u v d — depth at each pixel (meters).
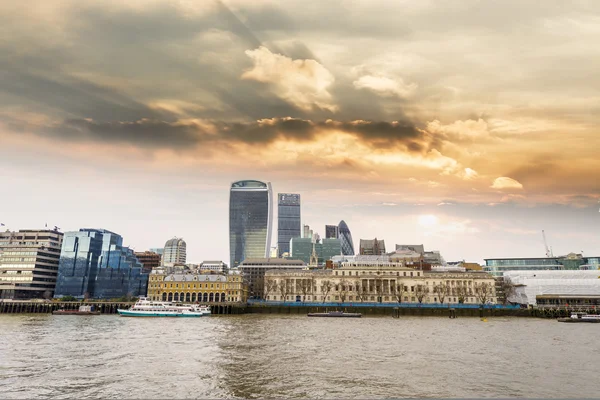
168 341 87.31
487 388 48.38
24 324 130.50
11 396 44.28
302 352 72.88
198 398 44.09
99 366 59.47
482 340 92.38
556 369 59.00
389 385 49.50
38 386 48.25
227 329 116.31
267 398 44.25
